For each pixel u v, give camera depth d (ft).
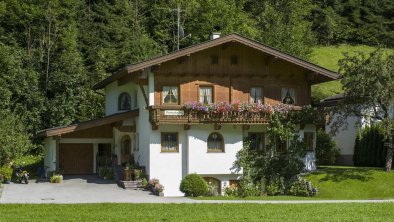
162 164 113.80
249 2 255.70
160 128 113.91
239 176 116.67
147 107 114.01
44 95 166.50
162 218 67.41
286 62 122.01
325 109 121.29
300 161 118.62
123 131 124.88
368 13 294.66
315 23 283.59
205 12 216.33
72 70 168.04
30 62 169.89
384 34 283.59
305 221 65.67
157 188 104.47
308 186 110.11
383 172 114.83
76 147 133.80
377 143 136.36
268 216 69.41
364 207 78.64
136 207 77.36
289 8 236.43
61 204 80.23
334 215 70.59
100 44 204.03
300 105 123.24
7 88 159.53
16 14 174.29
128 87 131.44
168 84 115.75
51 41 174.50
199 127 115.03
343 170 118.93
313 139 122.93
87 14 209.67
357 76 112.47
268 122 117.70
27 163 151.94
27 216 68.95
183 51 113.19
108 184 116.98
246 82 120.47
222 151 116.26
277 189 113.09
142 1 225.97
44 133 123.44
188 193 105.50
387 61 112.57
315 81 124.06
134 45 199.72
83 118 170.81
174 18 217.36
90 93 175.22
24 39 178.19
